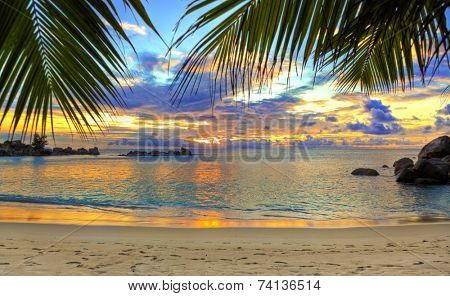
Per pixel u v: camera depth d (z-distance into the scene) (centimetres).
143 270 416
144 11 118
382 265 439
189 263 450
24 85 150
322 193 1609
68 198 1463
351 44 145
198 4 150
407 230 685
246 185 1970
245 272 412
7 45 137
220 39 170
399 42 214
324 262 458
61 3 131
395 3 132
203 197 1511
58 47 142
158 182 2144
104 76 146
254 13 163
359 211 1130
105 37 132
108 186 1919
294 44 157
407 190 1636
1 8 132
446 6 125
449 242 577
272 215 1032
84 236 619
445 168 1903
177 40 150
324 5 152
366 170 2427
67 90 154
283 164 3884
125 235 631
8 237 602
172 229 691
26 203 1245
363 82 249
